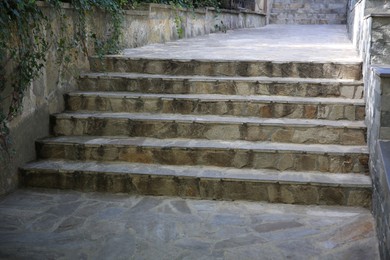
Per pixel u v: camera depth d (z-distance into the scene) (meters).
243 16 10.62
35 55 3.70
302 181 3.33
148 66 4.68
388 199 2.35
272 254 2.64
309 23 13.05
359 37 4.90
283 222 3.05
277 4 13.69
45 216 3.11
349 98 4.12
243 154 3.62
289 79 4.34
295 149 3.59
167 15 7.07
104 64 4.74
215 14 9.07
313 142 3.78
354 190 3.28
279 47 6.12
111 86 4.49
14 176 3.57
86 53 4.68
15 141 3.58
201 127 3.90
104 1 4.89
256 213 3.20
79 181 3.56
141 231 2.91
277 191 3.36
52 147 3.83
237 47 6.12
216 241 2.79
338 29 10.57
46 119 4.03
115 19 5.23
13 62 3.46
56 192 3.54
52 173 3.58
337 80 4.27
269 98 4.12
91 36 4.74
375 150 3.12
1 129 3.35
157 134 3.96
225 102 4.08
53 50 4.07
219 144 3.75
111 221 3.04
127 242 2.77
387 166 2.60
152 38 6.63
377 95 3.12
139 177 3.49
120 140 3.88
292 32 9.47
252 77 4.47
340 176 3.45
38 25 3.72
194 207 3.29
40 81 3.91
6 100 3.44
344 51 5.55
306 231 2.92
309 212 3.21
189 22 7.95
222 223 3.03
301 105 3.97
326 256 2.62
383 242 2.51
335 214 3.17
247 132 3.85
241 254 2.64
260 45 6.44
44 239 2.79
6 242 2.73
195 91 4.35
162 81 4.38
